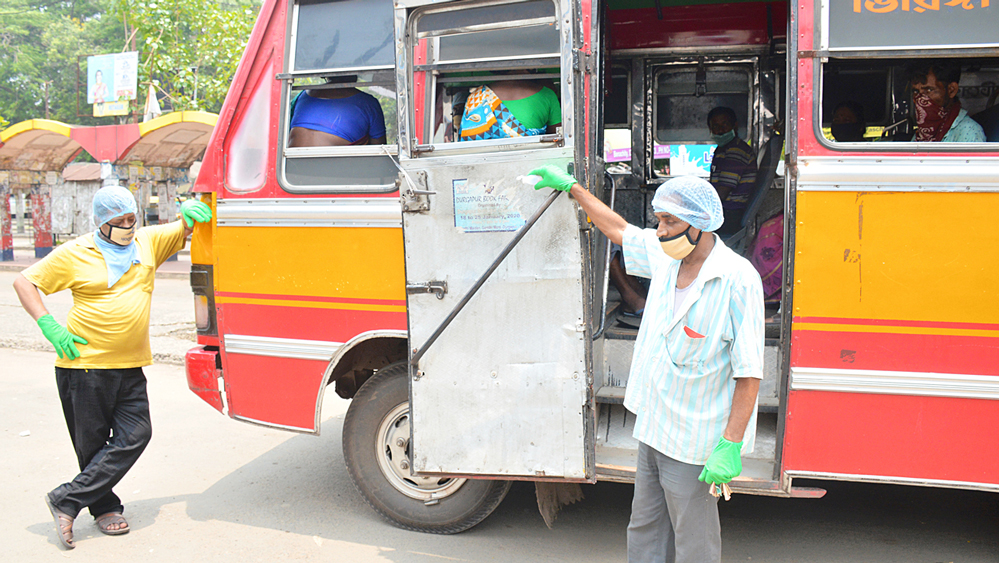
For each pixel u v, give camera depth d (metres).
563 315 3.20
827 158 3.03
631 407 2.70
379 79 3.69
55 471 4.77
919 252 2.98
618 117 5.59
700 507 2.59
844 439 3.11
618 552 3.66
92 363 3.74
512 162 3.14
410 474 3.81
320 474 4.77
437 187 3.25
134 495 4.43
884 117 4.76
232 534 3.88
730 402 2.51
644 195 5.64
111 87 21.52
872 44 3.03
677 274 2.57
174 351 7.97
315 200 3.74
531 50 3.21
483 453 3.37
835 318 3.07
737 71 5.40
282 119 3.80
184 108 19.27
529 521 4.04
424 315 3.36
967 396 2.99
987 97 4.02
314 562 3.55
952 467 3.03
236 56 18.42
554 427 3.27
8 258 20.52
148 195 19.03
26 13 49.78
